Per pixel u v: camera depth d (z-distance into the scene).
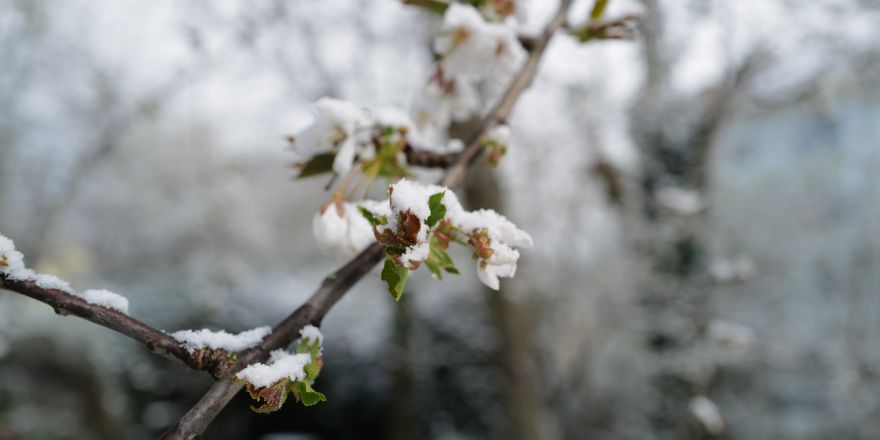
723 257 7.39
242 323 6.87
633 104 4.98
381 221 0.67
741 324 7.22
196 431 0.64
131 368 6.21
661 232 4.55
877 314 7.57
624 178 5.11
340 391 6.47
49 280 0.67
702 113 4.63
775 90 5.16
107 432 5.53
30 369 5.29
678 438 4.38
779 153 9.41
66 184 6.75
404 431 5.80
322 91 4.90
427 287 6.67
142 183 11.38
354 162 1.06
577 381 6.45
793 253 8.54
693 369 4.37
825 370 7.01
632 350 6.07
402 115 1.06
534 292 6.24
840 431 6.65
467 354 6.24
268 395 0.64
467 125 4.15
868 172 8.71
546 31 1.35
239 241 10.14
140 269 11.52
